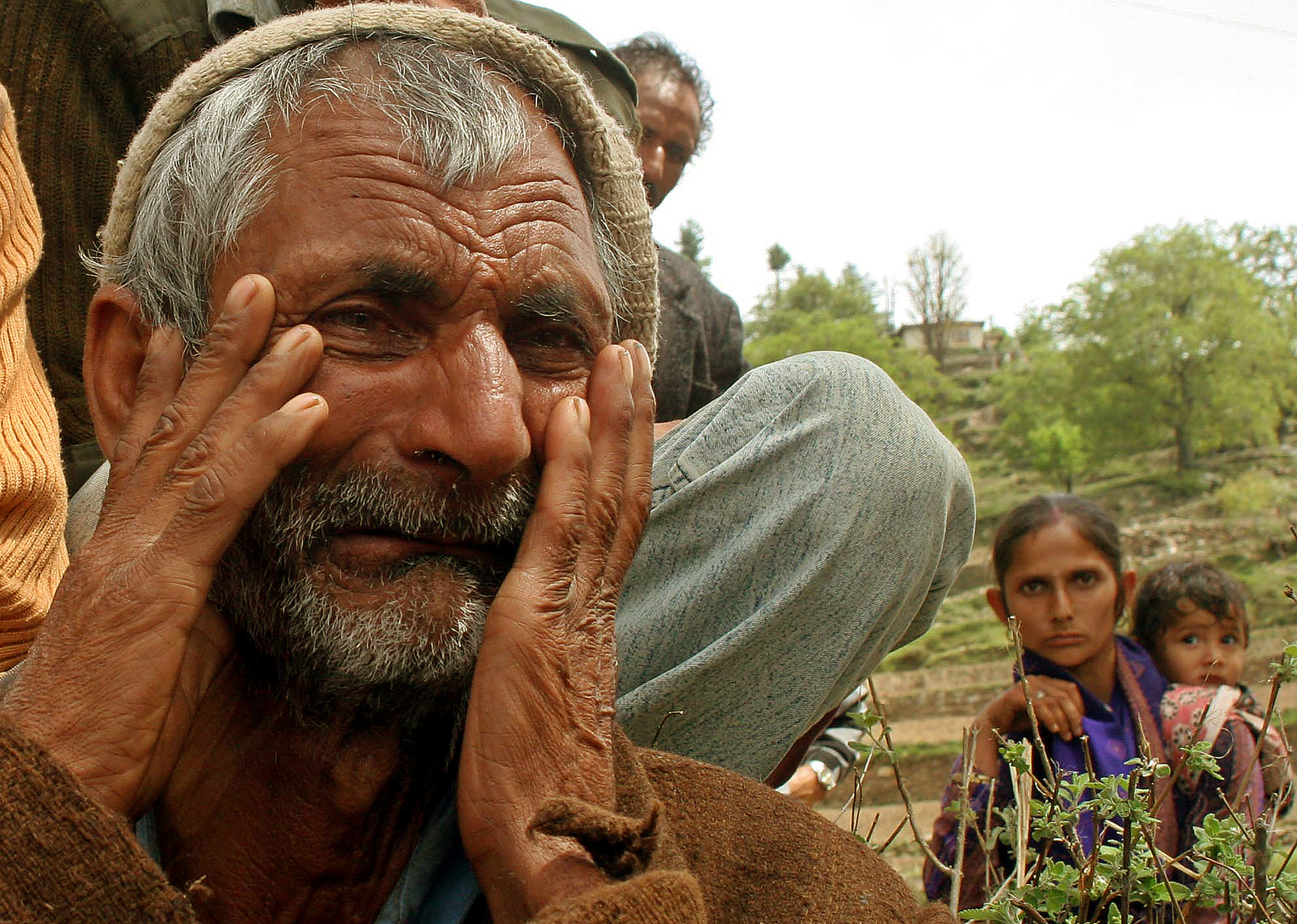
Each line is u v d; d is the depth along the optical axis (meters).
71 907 0.78
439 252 1.03
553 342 1.12
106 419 1.16
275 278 1.03
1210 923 1.51
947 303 35.78
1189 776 2.00
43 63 1.83
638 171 1.32
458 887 1.06
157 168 1.13
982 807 2.00
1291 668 1.34
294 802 1.04
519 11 2.55
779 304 39.75
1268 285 22.84
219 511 0.93
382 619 0.99
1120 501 18.22
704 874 1.08
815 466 1.43
